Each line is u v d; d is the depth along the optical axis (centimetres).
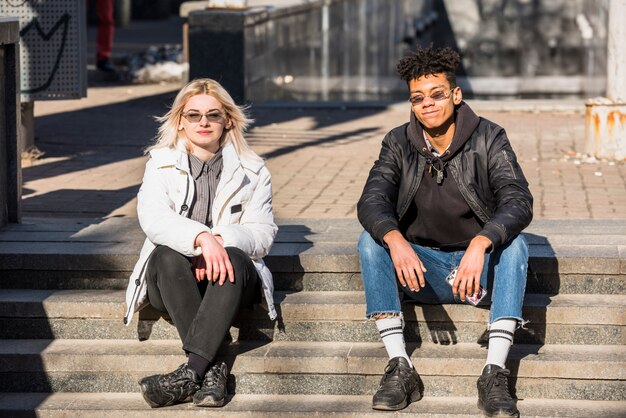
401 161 516
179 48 1734
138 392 530
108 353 530
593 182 844
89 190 811
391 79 2045
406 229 525
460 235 516
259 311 541
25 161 930
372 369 515
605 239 591
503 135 513
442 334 534
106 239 607
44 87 935
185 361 525
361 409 498
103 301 550
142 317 548
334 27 1752
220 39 1301
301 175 880
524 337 534
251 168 534
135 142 1052
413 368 501
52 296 561
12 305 552
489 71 2306
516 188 499
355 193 802
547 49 2272
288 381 520
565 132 1105
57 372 532
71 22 928
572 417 486
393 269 504
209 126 523
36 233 622
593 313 527
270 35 1422
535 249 565
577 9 2258
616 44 948
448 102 496
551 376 507
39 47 930
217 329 497
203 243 495
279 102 1348
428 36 2258
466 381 511
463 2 2303
